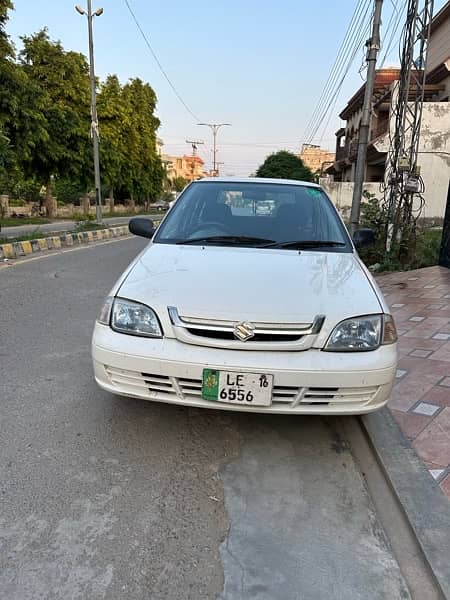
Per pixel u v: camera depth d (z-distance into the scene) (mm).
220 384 2262
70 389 3312
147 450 2598
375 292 2629
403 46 8812
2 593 1664
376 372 2316
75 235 13711
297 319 2291
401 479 2324
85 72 25938
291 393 2277
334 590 1733
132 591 1699
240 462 2531
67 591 1688
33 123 16281
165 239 3318
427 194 16312
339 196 19062
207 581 1754
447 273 7836
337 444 2740
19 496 2178
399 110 9047
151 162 39344
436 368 3727
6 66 14250
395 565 1866
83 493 2217
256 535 1999
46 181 22969
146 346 2354
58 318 5086
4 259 9305
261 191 3752
